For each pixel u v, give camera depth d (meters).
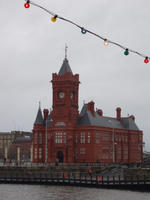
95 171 117.31
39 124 140.62
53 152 135.12
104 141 142.75
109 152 146.25
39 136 140.25
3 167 111.00
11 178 100.50
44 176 108.50
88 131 134.62
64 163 123.06
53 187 90.62
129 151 163.62
